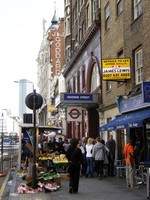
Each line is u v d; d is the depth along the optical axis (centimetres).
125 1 2012
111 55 2386
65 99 2611
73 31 4441
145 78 1706
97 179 1714
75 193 1283
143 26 1734
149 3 1658
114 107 2280
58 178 1461
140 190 1320
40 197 1216
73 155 1292
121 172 1789
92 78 3142
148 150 1650
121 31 2161
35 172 1372
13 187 1477
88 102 2633
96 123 3188
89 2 3331
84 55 3394
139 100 1744
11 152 2986
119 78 1916
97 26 2709
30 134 2195
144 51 1722
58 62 7919
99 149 1719
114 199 1137
